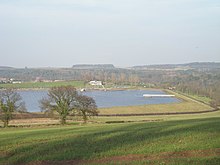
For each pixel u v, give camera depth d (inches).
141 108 4557.1
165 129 1331.2
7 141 1280.8
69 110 2800.2
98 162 927.7
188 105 5012.3
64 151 1064.8
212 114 4005.9
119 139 1192.8
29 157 1021.2
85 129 1606.8
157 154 970.1
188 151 976.3
